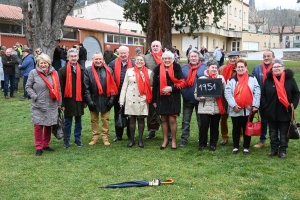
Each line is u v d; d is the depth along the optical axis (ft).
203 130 20.47
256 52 184.65
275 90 18.78
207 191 14.49
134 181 15.20
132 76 21.18
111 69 21.95
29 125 28.09
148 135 24.02
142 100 20.98
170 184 15.24
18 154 20.03
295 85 18.74
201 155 19.62
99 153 20.15
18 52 49.93
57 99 19.67
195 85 21.12
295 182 15.40
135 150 20.81
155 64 22.65
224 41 190.90
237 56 21.48
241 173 16.47
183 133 21.95
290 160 18.57
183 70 21.67
